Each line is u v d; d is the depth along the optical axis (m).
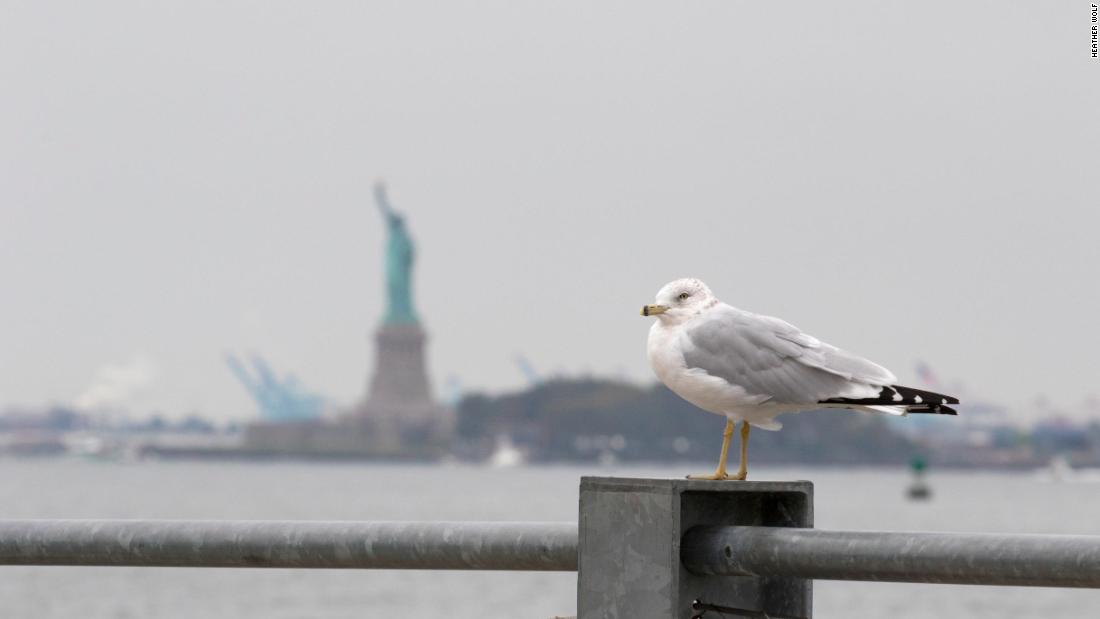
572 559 7.58
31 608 80.62
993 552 6.38
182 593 87.88
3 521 8.44
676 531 7.15
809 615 7.55
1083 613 80.12
